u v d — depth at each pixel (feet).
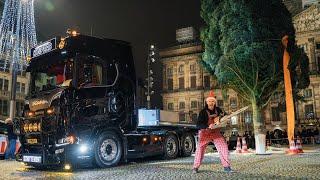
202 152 25.72
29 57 34.65
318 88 172.96
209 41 57.41
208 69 60.59
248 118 179.01
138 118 37.24
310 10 180.86
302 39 181.37
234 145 84.02
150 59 73.10
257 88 53.62
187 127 47.73
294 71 55.72
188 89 205.57
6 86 157.48
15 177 26.30
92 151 31.58
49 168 33.53
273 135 113.39
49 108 30.27
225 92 57.77
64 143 29.50
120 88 35.35
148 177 23.47
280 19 53.57
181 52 210.59
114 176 24.94
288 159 38.91
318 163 32.37
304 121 170.81
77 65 31.22
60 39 32.24
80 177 25.18
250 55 50.57
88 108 31.76
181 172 26.08
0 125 50.14
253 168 28.40
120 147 34.19
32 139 31.89
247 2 52.39
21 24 156.15
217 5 57.77
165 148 42.68
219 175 23.43
